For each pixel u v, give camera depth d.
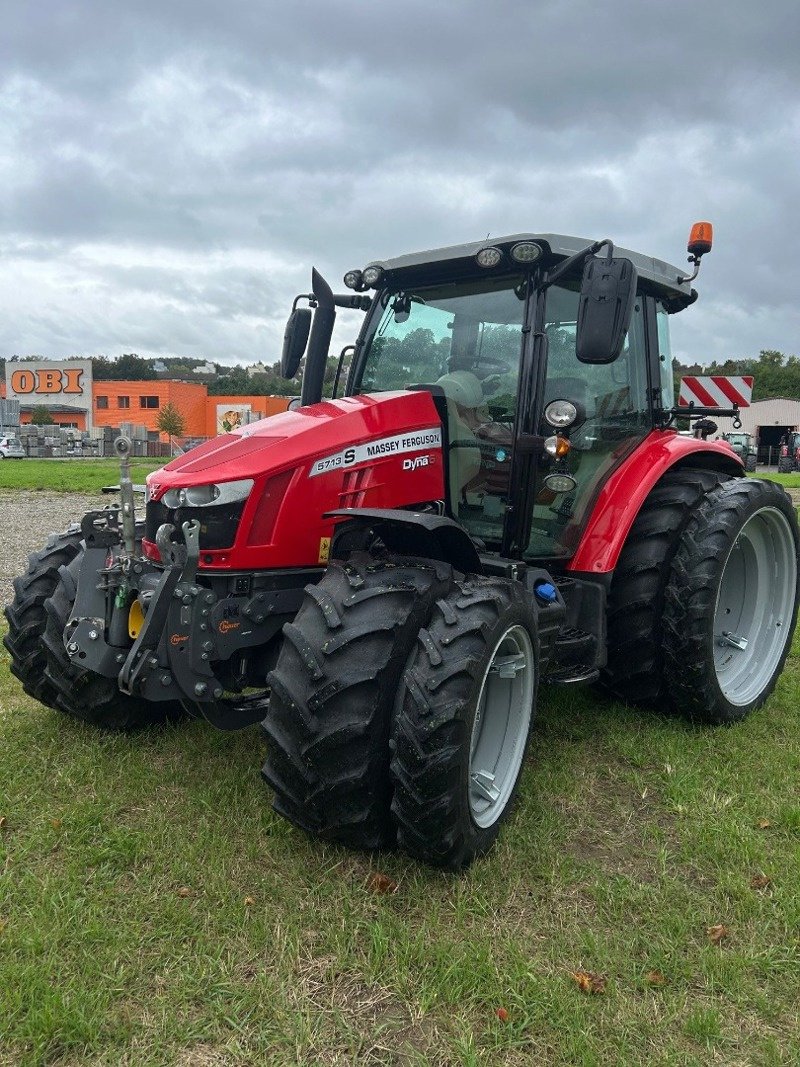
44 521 11.75
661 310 4.35
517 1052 1.91
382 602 2.51
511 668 2.83
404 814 2.44
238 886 2.47
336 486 2.97
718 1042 1.95
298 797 2.46
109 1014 1.97
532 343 3.36
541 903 2.47
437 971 2.13
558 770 3.33
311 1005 2.02
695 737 3.69
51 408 60.88
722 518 3.71
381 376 3.92
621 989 2.12
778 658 4.24
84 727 3.57
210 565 2.79
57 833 2.73
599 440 3.78
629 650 3.75
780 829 2.89
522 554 3.41
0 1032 1.91
